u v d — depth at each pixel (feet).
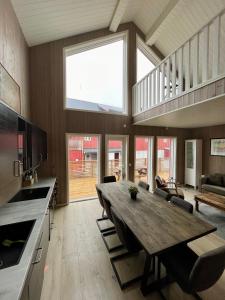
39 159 9.45
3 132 4.25
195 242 8.58
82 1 10.61
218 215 11.91
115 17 13.47
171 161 20.81
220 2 11.91
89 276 6.52
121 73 17.16
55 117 13.80
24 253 3.77
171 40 16.88
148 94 13.79
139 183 11.66
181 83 9.87
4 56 7.21
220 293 5.72
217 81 7.44
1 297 2.64
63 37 13.66
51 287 6.00
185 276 4.59
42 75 13.26
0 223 5.23
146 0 14.24
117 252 7.90
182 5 12.41
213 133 18.54
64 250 8.07
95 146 16.53
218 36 7.34
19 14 9.42
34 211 6.18
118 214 6.66
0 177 4.06
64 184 14.25
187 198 15.88
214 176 16.46
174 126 19.29
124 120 16.67
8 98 7.50
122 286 5.93
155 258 6.72
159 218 6.39
